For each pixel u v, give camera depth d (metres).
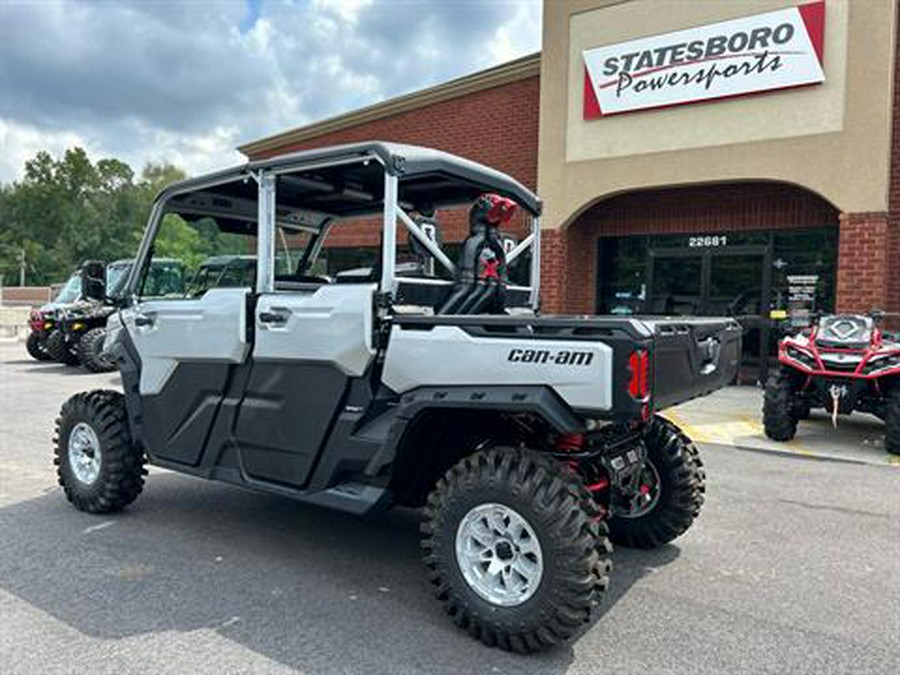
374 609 3.53
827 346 7.65
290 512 5.13
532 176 12.91
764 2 10.16
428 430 3.57
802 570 4.13
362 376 3.66
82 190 101.69
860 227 9.70
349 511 3.69
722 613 3.54
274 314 3.94
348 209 5.15
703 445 7.62
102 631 3.23
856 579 4.00
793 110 10.09
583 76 11.77
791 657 3.10
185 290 5.03
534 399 3.08
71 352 14.84
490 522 3.23
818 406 7.97
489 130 13.40
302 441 3.88
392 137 14.67
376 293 3.61
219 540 4.50
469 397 3.23
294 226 5.21
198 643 3.13
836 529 4.86
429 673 2.92
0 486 5.70
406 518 5.05
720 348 3.96
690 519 4.37
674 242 12.34
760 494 5.73
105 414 4.88
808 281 11.15
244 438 4.14
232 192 4.74
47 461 6.54
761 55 10.21
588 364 2.98
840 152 9.79
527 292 4.80
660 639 3.26
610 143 11.55
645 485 4.38
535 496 3.07
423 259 4.25
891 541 4.63
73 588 3.71
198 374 4.35
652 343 3.01
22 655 3.00
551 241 12.14
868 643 3.24
